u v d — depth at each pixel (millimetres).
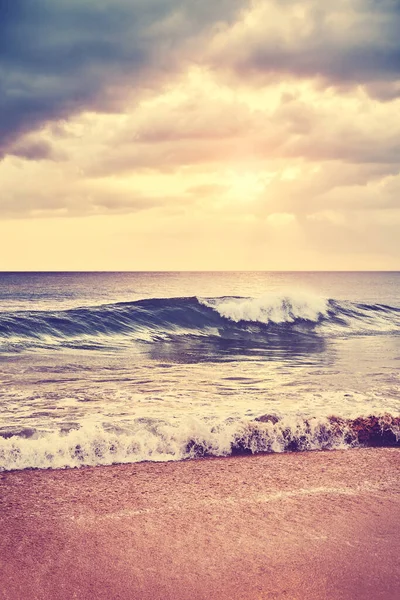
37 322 19250
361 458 6070
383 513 4559
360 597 3348
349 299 55969
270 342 19516
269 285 90000
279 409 8133
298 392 9586
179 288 80062
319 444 6535
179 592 3357
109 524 4273
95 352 16016
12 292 69062
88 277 150625
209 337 20609
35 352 15617
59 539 4012
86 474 5414
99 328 20047
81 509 4555
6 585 3393
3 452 5730
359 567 3686
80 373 11789
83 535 4082
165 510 4551
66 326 19484
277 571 3607
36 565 3639
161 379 11055
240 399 8945
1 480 5203
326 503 4750
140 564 3674
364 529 4250
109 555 3789
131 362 13812
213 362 13898
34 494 4875
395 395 9289
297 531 4191
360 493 5004
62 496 4840
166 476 5395
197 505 4672
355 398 9023
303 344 18828
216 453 6180
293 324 23688
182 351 16594
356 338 20969
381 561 3771
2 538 4008
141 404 8516
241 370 12391
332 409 8141
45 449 5848
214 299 24891
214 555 3803
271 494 4945
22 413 7789
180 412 7922
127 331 20281
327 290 78312
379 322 25109
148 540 4012
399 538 4113
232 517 4426
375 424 6918
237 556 3791
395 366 13125
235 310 23516
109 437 6180
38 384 10297
